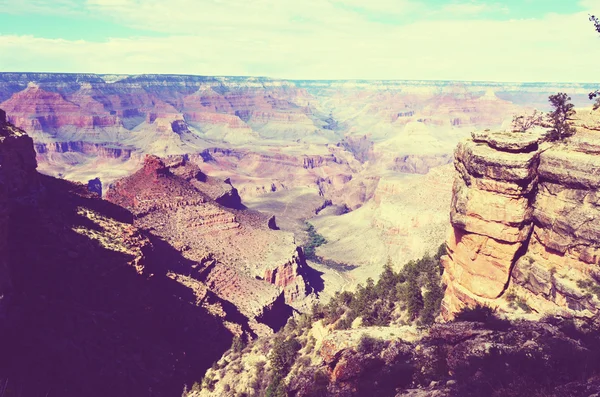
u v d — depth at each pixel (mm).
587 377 22141
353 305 64250
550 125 43625
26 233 71125
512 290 41844
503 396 21734
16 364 52219
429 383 28031
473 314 38188
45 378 53312
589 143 38031
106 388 58906
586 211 36906
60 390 53250
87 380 57562
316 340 61375
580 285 36406
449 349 31703
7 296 56250
